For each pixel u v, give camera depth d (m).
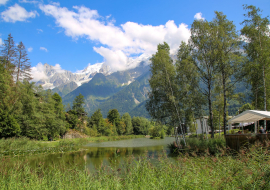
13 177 6.55
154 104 27.31
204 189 4.66
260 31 19.94
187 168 5.70
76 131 62.56
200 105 24.52
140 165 6.38
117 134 90.25
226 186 4.66
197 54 23.64
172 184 4.95
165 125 27.72
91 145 39.47
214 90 24.58
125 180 5.70
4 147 24.59
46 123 42.97
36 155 22.52
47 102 48.31
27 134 37.28
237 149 13.20
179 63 26.64
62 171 7.38
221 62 21.64
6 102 33.25
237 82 21.83
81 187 5.35
